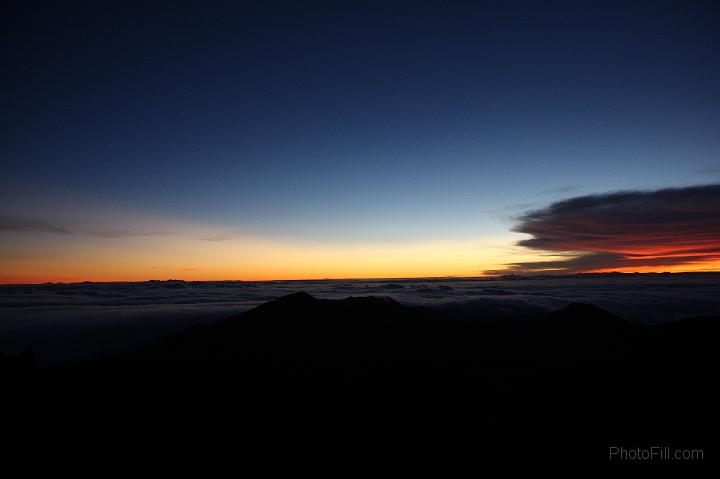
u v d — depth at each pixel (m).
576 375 50.03
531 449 32.69
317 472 29.95
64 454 32.59
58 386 49.00
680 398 40.72
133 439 35.38
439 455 32.16
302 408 41.88
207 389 47.25
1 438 33.91
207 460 31.80
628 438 33.62
